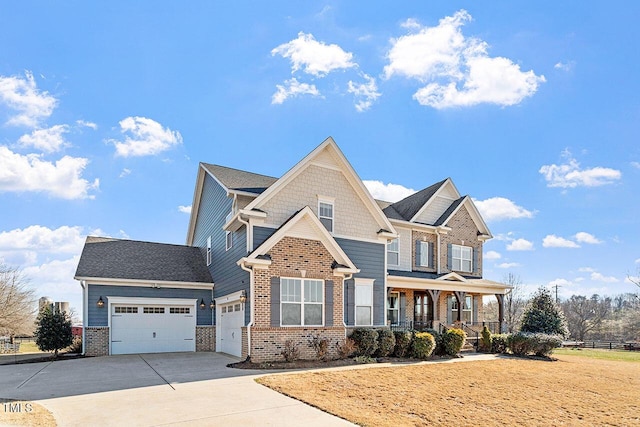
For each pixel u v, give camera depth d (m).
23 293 32.25
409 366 13.58
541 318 23.64
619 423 7.89
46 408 7.72
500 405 8.93
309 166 16.77
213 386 9.77
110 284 17.78
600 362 17.91
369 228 18.16
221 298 18.30
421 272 23.92
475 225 26.78
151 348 18.27
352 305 16.72
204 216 22.66
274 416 7.34
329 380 10.54
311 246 15.12
